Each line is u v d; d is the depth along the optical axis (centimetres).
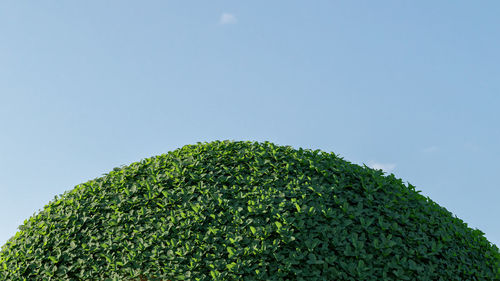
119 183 680
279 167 657
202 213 580
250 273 513
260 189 607
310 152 720
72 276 580
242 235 545
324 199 590
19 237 682
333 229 545
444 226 616
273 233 544
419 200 651
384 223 565
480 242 635
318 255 521
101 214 635
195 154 711
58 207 690
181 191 623
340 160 710
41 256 610
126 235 579
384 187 641
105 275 559
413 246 559
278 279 502
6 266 630
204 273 525
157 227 577
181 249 541
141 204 620
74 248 599
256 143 749
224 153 699
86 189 700
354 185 633
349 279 507
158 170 689
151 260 549
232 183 633
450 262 563
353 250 531
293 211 568
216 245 540
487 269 588
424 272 533
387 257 536
